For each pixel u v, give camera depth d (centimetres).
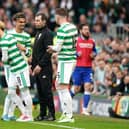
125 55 4784
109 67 4716
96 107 4516
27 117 3616
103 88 4738
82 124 3553
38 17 3644
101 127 3478
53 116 3691
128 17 5834
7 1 6806
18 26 3684
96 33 5775
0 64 5375
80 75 4406
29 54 3731
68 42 3538
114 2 5941
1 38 3556
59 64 3566
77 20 6288
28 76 3572
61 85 3572
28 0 6788
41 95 3688
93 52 4403
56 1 6456
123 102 4278
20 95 3772
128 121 3956
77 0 6388
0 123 3500
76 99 4616
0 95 4941
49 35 3634
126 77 4444
